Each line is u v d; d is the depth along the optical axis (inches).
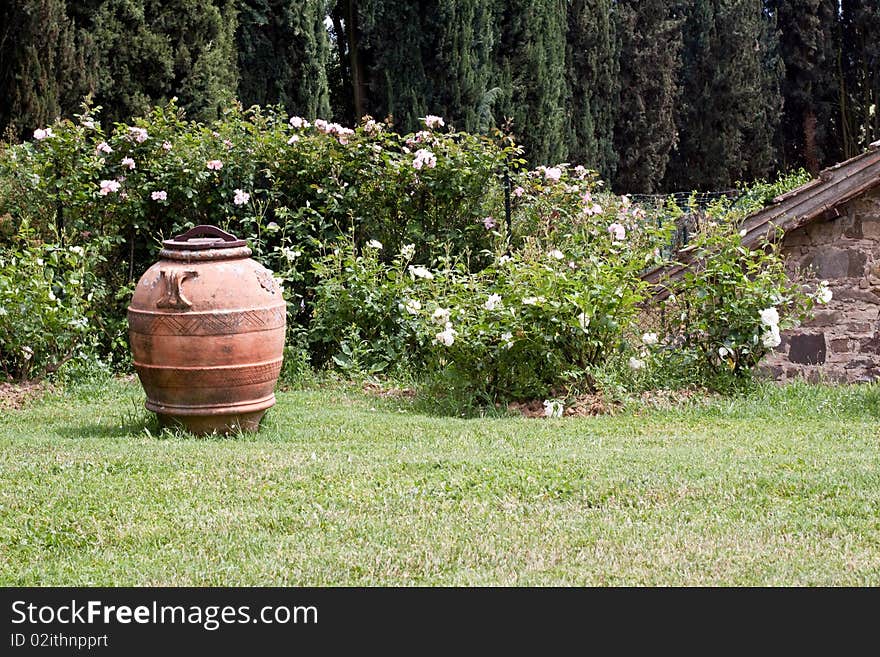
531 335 334.3
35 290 364.8
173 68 636.1
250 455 256.8
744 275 342.0
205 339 275.9
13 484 231.6
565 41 893.8
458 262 407.2
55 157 404.5
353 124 884.6
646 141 990.4
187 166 407.8
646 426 304.0
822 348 383.6
